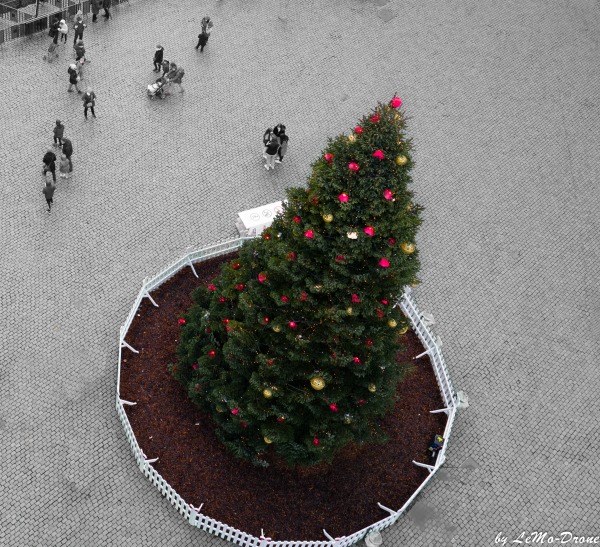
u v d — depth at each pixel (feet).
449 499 64.59
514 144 94.17
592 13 112.88
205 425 65.67
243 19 104.17
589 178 91.66
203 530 60.85
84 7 99.25
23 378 67.15
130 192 82.38
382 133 44.70
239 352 55.47
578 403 71.77
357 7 108.68
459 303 77.51
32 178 82.02
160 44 98.84
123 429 65.21
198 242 79.36
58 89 91.15
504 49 106.01
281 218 53.31
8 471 61.77
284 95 95.61
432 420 68.69
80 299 73.10
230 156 87.71
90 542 59.21
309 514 62.13
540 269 81.66
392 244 47.50
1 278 73.36
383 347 55.42
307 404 55.11
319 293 51.06
